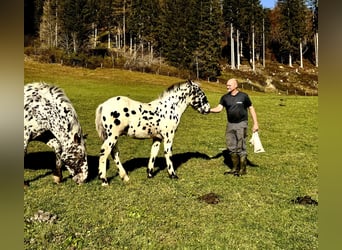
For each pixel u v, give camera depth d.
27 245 5.27
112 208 6.92
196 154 12.27
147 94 36.84
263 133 16.66
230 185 8.55
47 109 8.04
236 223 6.31
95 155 11.81
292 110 24.48
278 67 77.69
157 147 9.25
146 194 7.82
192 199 7.53
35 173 9.27
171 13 73.81
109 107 8.34
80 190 8.00
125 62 64.81
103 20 78.94
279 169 10.20
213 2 70.19
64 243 5.41
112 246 5.44
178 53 68.88
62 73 50.31
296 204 7.24
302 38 80.88
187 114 22.52
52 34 72.69
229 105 9.37
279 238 5.73
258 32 78.75
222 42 87.81
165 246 5.48
